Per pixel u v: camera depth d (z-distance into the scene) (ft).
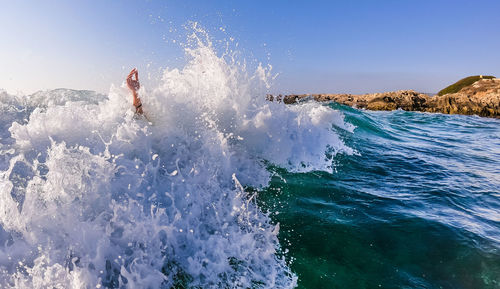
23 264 6.55
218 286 6.68
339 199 11.12
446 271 7.35
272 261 7.48
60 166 8.35
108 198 8.35
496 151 24.17
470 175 15.62
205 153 11.53
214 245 7.86
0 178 8.38
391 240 8.50
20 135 10.11
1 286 6.02
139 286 6.48
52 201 7.73
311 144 16.03
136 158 10.22
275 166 13.51
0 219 7.14
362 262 7.56
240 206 9.70
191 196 9.38
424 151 21.12
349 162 15.70
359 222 9.42
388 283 6.88
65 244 7.02
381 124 32.71
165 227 7.83
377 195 11.75
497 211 11.18
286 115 16.08
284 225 9.05
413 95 102.01
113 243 7.29
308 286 6.73
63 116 10.98
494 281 7.06
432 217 9.98
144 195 8.96
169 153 11.18
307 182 12.46
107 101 12.51
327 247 8.09
